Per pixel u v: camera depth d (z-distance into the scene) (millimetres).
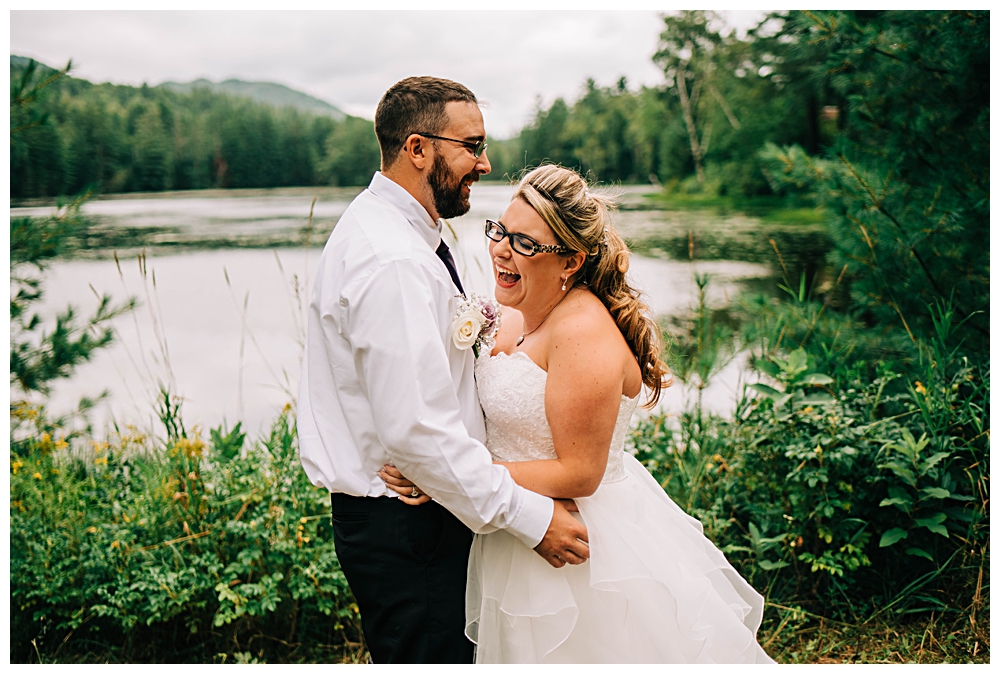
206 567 2320
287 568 2346
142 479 2596
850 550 2324
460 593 1587
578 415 1510
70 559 2320
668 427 2943
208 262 9555
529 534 1493
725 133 22312
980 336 3107
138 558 2316
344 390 1562
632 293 1710
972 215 3182
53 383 4258
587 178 1721
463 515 1451
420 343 1444
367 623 1614
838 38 3393
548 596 1562
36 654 2305
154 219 13773
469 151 1629
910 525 2408
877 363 3168
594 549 1588
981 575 2309
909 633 2297
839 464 2385
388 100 1629
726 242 11500
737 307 6566
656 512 1802
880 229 3400
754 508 2521
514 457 1609
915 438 2529
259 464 2496
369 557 1561
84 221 3902
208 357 6090
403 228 1591
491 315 1662
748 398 2873
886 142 3504
